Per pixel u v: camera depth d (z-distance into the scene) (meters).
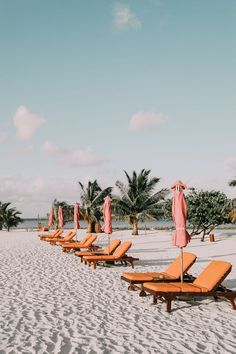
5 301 7.68
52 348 5.07
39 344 5.21
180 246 8.35
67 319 6.44
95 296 8.20
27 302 7.61
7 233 39.25
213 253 16.89
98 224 35.03
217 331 5.85
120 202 31.80
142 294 8.18
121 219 31.97
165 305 7.48
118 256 12.46
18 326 6.01
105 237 28.66
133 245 21.59
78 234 32.81
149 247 20.20
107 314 6.79
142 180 32.75
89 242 17.09
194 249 18.91
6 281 9.94
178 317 6.65
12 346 5.12
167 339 5.46
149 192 32.62
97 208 34.59
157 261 14.26
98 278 10.46
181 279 8.16
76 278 10.45
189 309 7.18
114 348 5.08
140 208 32.16
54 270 11.92
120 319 6.48
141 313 6.89
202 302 7.69
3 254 16.75
